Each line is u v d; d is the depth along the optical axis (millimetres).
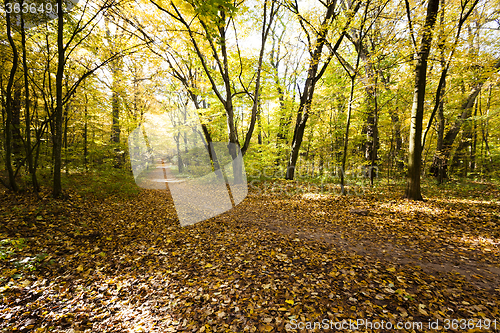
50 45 8078
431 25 7180
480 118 10281
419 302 2807
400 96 10594
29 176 6996
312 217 6648
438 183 10883
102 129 12117
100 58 8938
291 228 5770
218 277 3482
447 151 11164
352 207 7359
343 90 12164
